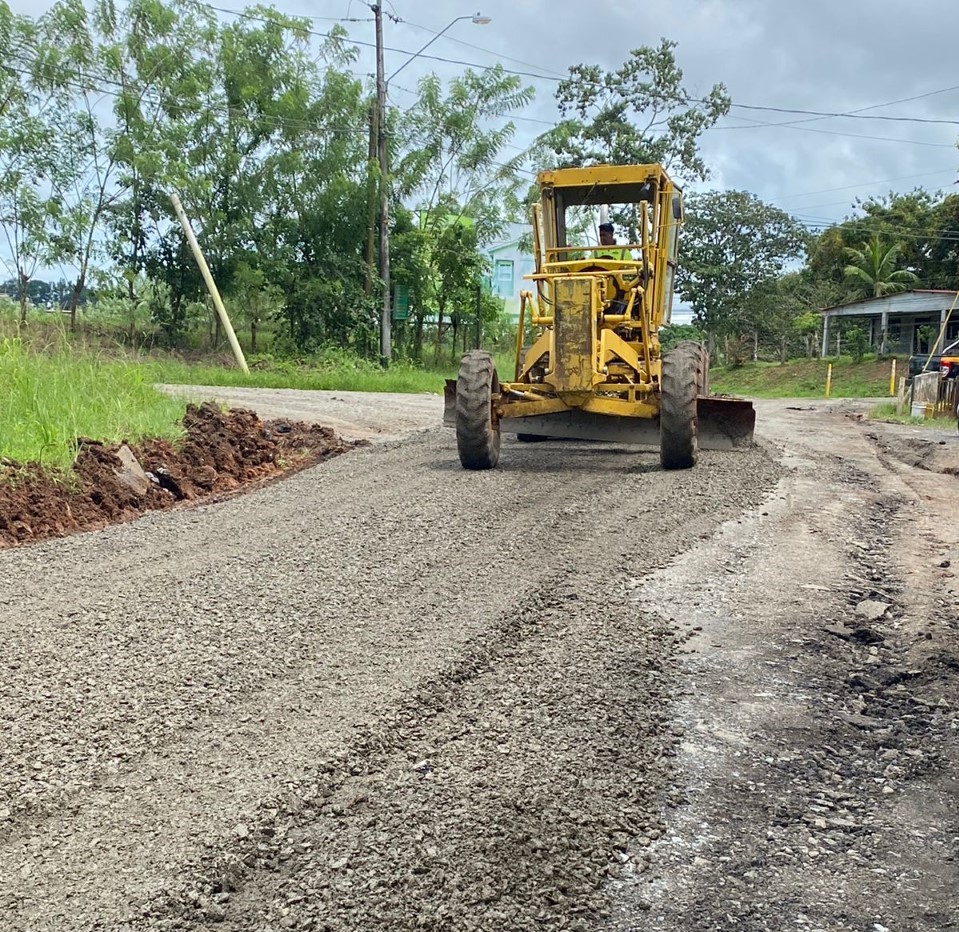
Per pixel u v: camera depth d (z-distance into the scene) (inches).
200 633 187.2
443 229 1343.5
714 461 414.0
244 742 141.7
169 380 852.6
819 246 2034.9
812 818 131.0
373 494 336.2
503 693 163.9
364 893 107.9
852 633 204.1
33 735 142.6
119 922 101.9
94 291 1028.5
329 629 191.0
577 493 336.5
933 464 462.3
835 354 2148.1
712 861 119.6
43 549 255.6
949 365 773.9
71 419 367.2
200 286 1095.0
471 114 1291.8
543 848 118.3
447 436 517.0
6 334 571.2
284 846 116.3
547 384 408.5
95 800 125.3
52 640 182.4
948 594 231.1
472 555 249.9
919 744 155.2
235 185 1106.1
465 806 126.6
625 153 1652.3
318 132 1162.6
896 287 1915.6
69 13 999.0
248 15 1104.8
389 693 160.2
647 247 421.4
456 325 1438.2
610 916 107.8
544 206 434.0
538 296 435.8
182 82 1065.5
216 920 102.9
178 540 265.7
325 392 831.1
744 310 2015.3
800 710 165.0
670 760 144.6
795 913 110.0
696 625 204.1
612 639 191.6
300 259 1196.5
